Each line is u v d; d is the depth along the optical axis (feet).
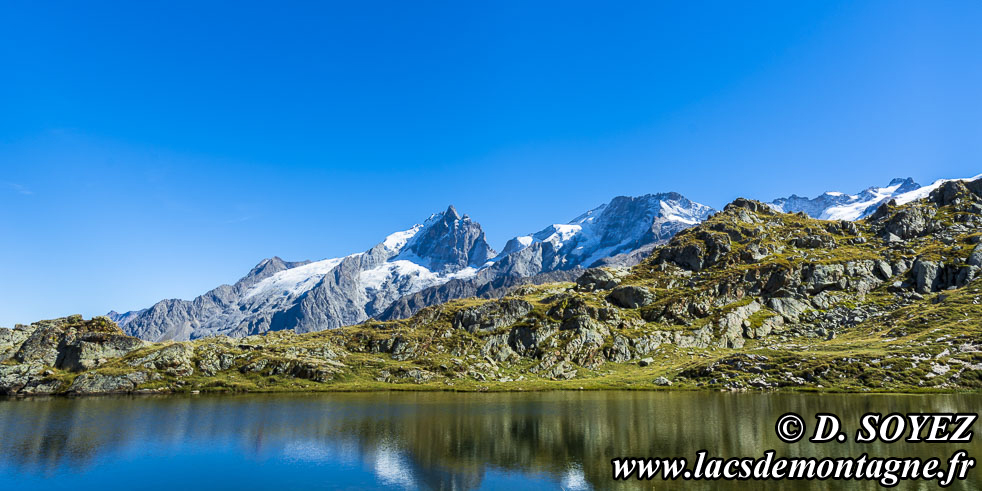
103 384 616.80
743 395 475.72
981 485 182.19
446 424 334.44
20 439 296.30
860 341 640.99
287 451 259.60
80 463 240.12
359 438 289.33
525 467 220.64
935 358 513.45
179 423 351.05
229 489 198.18
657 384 580.71
